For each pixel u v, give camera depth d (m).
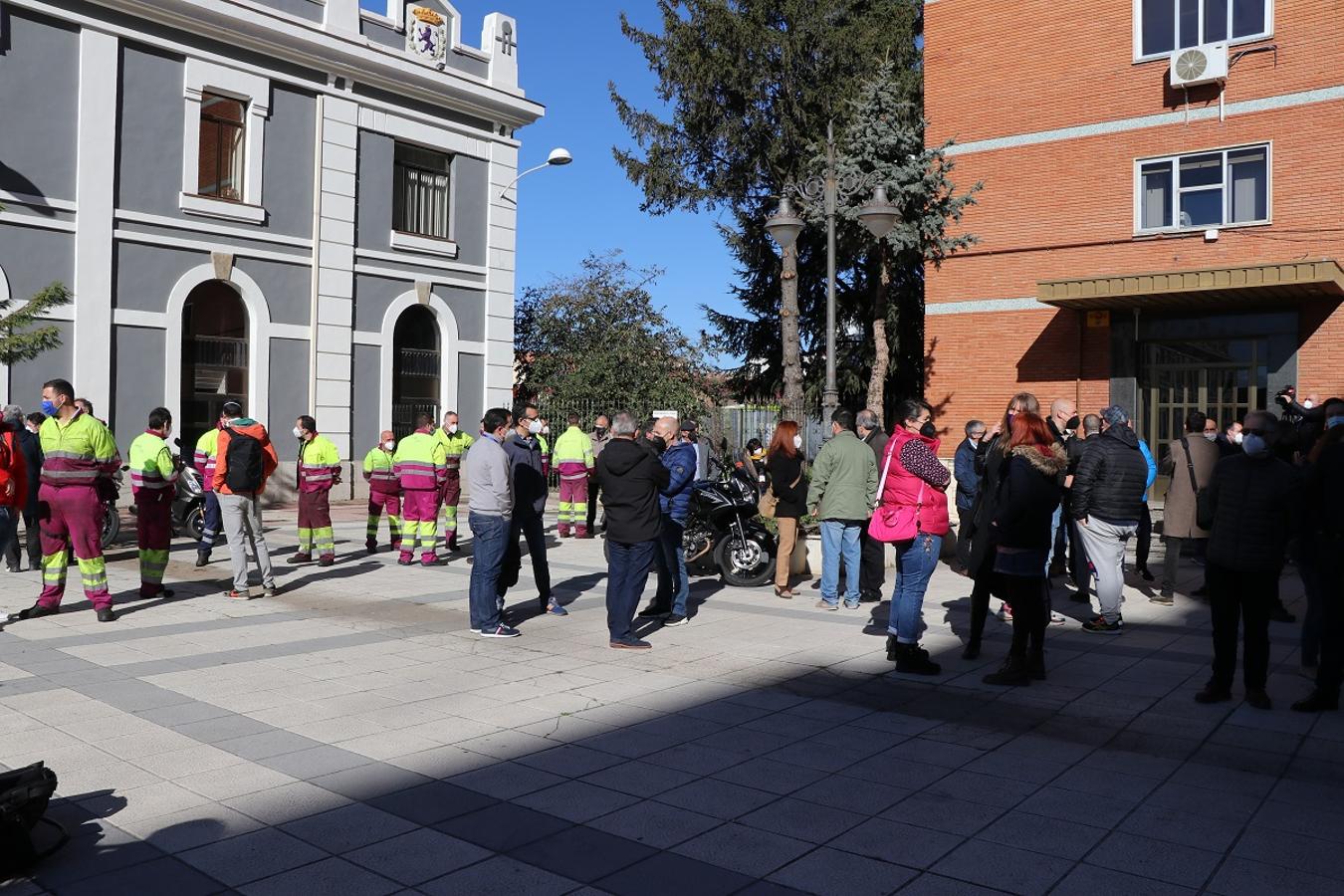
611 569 7.98
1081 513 8.66
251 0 18.92
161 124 18.12
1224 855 4.06
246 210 19.25
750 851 4.06
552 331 30.50
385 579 11.35
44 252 16.70
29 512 11.48
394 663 7.28
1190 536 10.09
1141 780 4.99
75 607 9.27
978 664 7.52
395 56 21.31
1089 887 3.76
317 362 20.44
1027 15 20.31
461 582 11.19
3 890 3.63
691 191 26.78
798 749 5.42
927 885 3.77
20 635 7.98
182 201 18.34
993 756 5.34
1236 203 18.12
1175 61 18.20
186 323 18.77
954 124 21.19
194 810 4.40
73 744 5.27
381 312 21.67
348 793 4.63
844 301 28.98
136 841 4.07
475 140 23.42
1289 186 17.47
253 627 8.51
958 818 4.44
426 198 22.75
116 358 17.61
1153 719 6.09
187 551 13.66
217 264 18.86
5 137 16.23
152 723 5.66
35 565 11.75
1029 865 3.95
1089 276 19.08
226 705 6.06
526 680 6.84
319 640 8.02
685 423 11.20
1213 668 6.59
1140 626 9.09
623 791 4.72
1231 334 17.97
